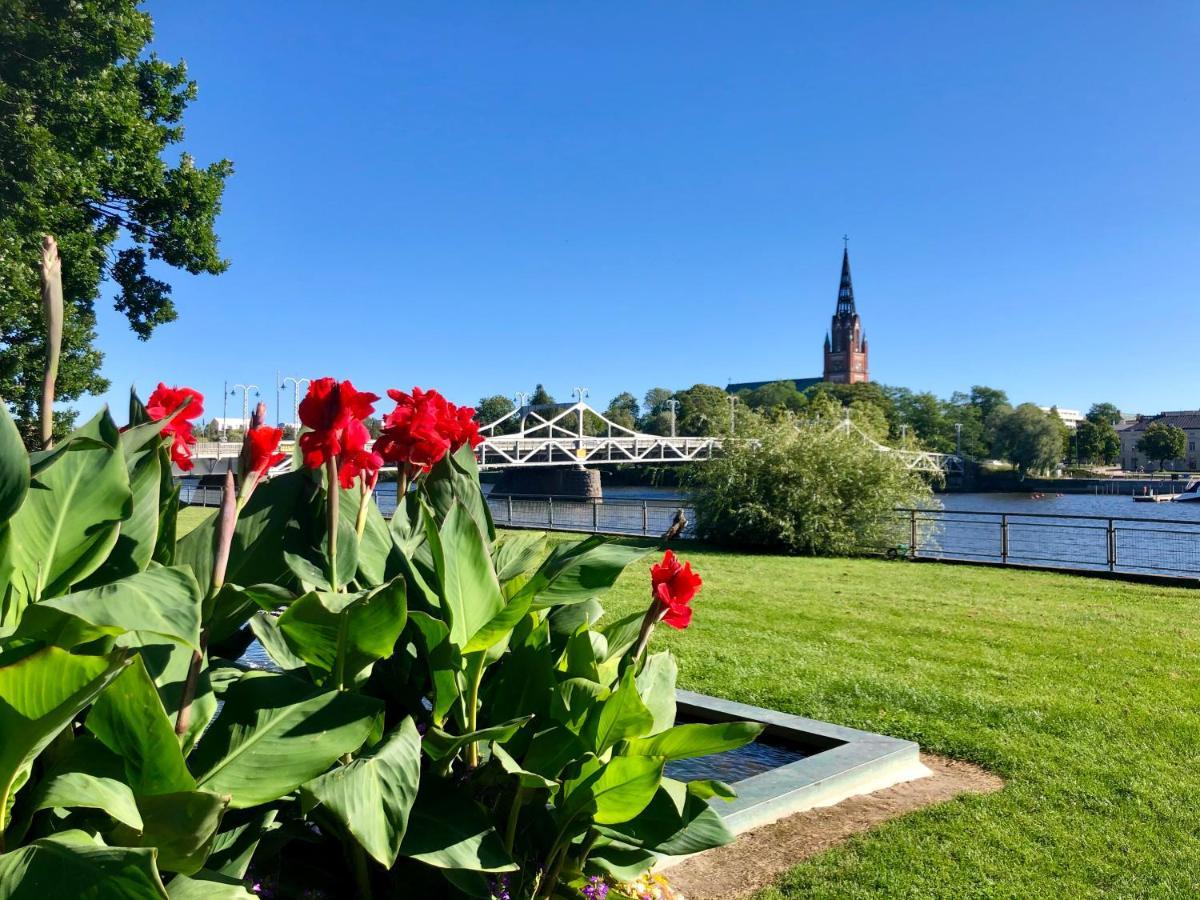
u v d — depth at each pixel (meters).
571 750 2.00
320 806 1.88
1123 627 7.42
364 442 1.88
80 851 1.25
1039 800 3.55
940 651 6.36
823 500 14.22
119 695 1.43
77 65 13.81
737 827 3.30
